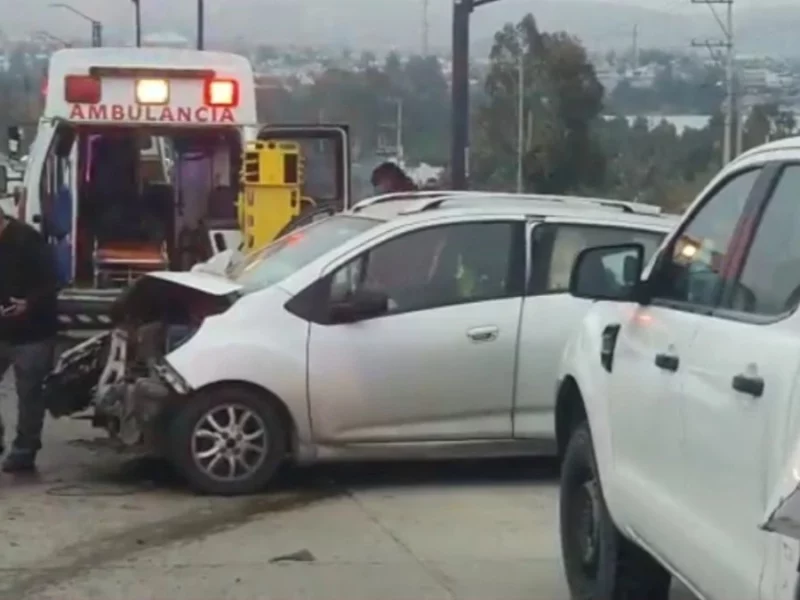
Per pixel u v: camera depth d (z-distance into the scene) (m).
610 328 6.50
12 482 9.70
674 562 5.39
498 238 9.60
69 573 7.55
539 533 8.47
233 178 16.05
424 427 9.46
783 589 4.32
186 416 9.22
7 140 20.41
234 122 15.80
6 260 9.77
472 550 8.08
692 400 5.23
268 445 9.33
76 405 10.22
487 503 9.23
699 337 5.33
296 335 9.31
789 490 3.94
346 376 9.32
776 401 4.45
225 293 9.46
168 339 9.62
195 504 9.09
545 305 9.53
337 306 9.38
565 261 9.65
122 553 7.95
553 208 9.80
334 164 16.20
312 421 9.34
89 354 10.21
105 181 16.25
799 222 4.96
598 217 9.73
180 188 16.41
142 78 15.64
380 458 9.55
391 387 9.38
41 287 9.83
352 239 9.58
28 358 9.88
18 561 7.77
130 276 16.17
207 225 16.08
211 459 9.28
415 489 9.63
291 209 14.83
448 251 9.57
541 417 9.54
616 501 6.15
